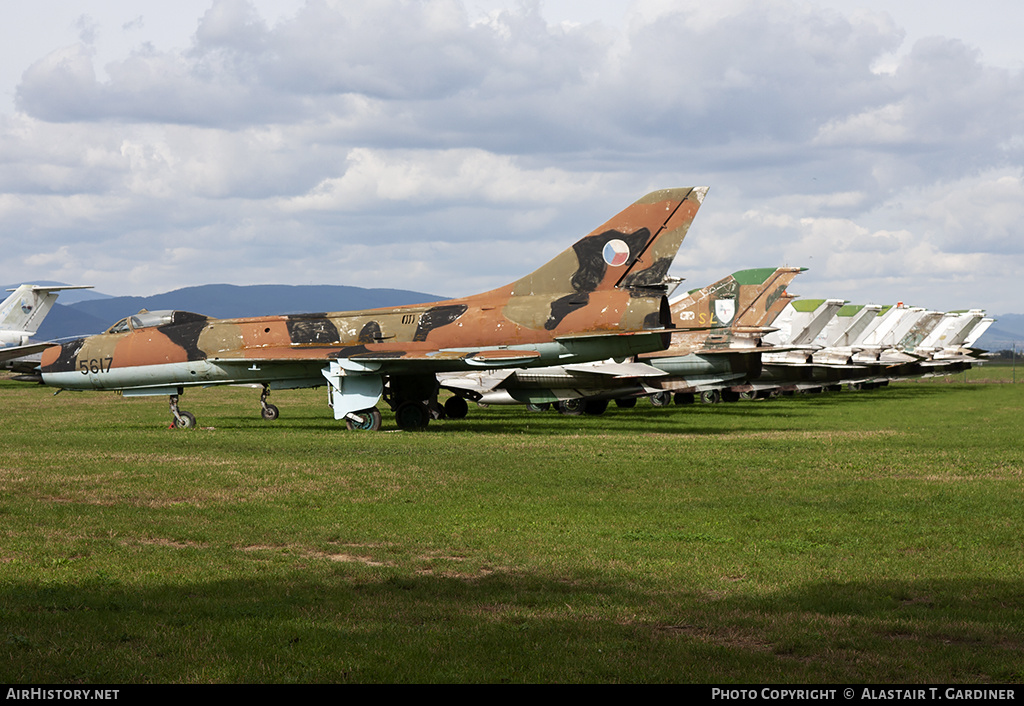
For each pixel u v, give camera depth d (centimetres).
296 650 711
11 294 6025
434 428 2855
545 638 747
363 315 2902
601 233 2728
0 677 645
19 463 1828
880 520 1280
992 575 981
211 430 2734
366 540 1136
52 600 846
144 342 2947
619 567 1002
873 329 7381
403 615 812
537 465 1836
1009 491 1545
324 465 1814
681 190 2683
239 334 2914
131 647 715
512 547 1094
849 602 865
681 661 693
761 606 853
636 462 1894
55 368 3005
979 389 6594
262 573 965
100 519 1243
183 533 1156
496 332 2723
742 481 1645
